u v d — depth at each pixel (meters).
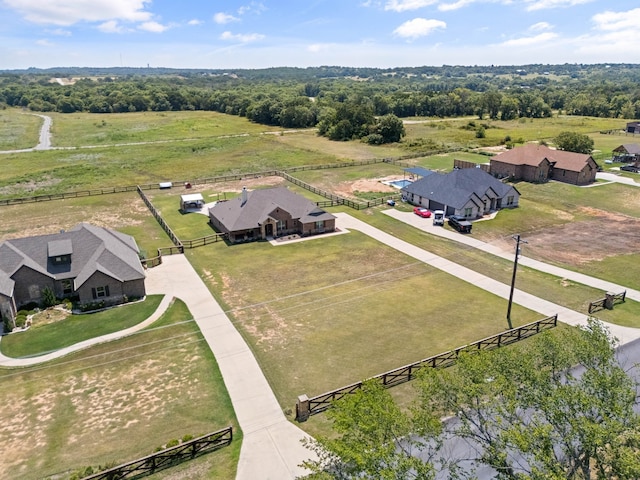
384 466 16.06
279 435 25.61
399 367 31.81
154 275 47.88
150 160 108.44
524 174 85.06
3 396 29.47
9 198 76.56
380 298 42.34
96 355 33.88
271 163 104.88
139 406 28.23
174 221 65.75
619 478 16.20
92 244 45.19
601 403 17.88
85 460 23.94
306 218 59.38
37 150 118.69
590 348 21.45
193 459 23.95
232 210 60.91
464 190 65.88
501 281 45.56
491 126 162.25
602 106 194.50
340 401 19.73
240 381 30.52
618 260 50.22
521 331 35.75
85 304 41.06
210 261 51.50
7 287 38.12
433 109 199.62
